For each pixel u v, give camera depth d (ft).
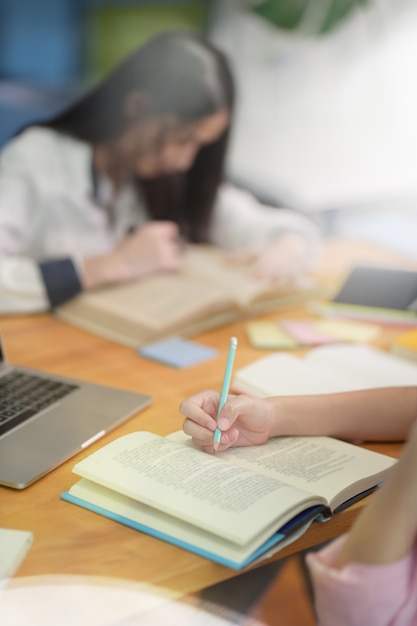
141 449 3.65
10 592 3.01
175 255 6.89
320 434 4.05
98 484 3.62
